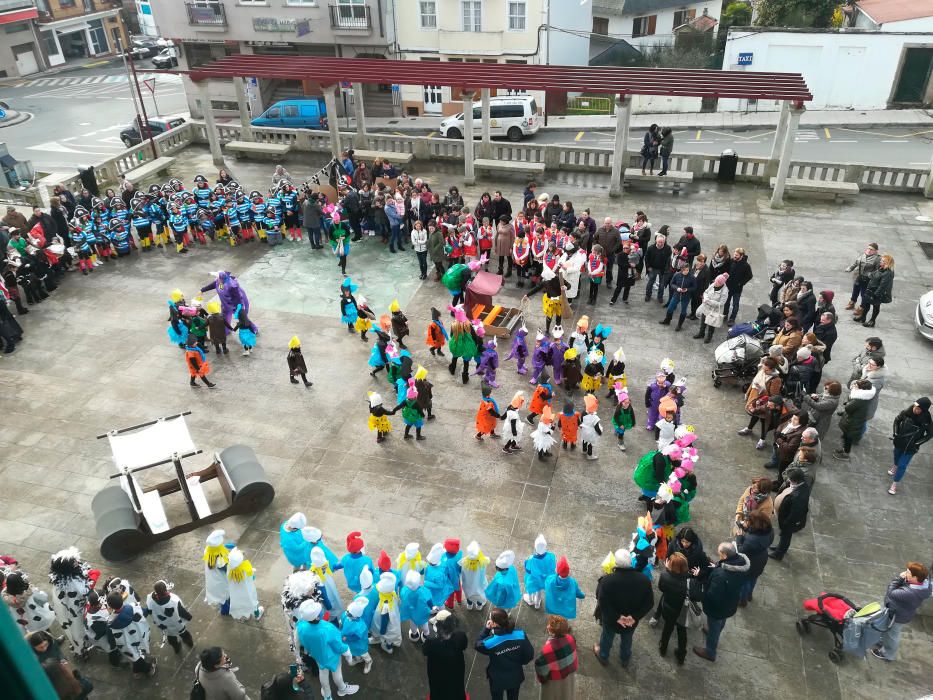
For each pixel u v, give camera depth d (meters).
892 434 12.98
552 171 24.77
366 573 9.02
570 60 42.84
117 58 64.00
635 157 24.08
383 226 19.97
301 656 8.76
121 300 17.75
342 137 26.17
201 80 24.61
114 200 19.86
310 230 19.72
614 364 13.08
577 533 11.15
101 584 10.41
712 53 43.62
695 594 8.96
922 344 15.47
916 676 9.05
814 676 9.06
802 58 38.31
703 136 36.50
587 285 18.03
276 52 43.81
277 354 15.66
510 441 12.55
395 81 23.19
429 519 11.45
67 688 7.80
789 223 20.72
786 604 9.98
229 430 13.48
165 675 9.20
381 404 12.59
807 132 35.97
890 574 10.38
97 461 12.91
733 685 8.95
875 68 37.56
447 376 14.79
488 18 40.00
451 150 25.50
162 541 11.17
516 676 7.89
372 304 17.39
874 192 22.55
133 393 14.55
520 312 16.39
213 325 15.10
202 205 20.44
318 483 12.20
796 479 9.91
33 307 17.48
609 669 9.14
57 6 60.59
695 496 11.74
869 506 11.52
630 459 12.58
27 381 14.93
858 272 15.86
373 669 9.16
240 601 9.51
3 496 12.19
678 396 12.31
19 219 18.69
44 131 44.59
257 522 11.46
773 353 12.57
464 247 17.94
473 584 9.62
